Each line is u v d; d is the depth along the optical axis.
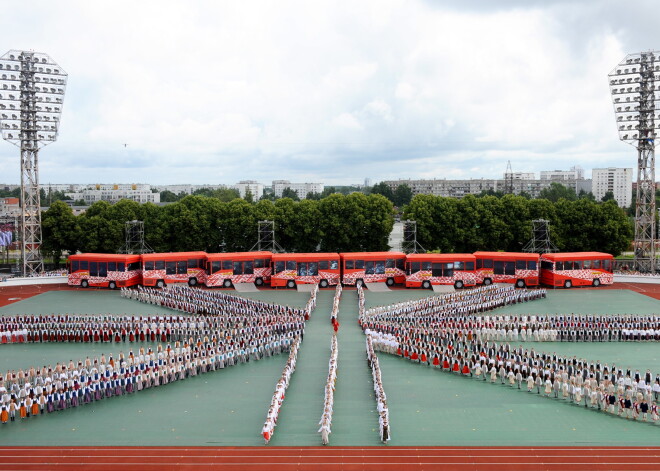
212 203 99.94
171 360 44.91
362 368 46.84
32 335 54.59
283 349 51.34
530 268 80.06
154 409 38.38
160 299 69.81
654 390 38.91
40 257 96.06
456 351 48.75
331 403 35.91
